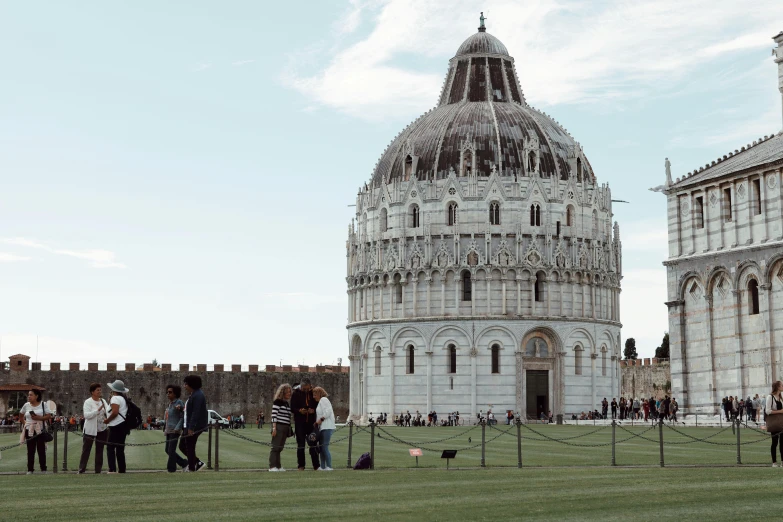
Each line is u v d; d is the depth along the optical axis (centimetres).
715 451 5803
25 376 15700
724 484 3300
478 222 14588
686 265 9300
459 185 14662
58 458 5566
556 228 14750
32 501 2967
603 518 2484
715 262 9012
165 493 3200
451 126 15188
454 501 2866
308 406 4459
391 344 14900
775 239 8481
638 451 5925
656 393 16800
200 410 4350
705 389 9106
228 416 16600
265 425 15512
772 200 8550
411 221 14962
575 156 15262
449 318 14525
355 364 15812
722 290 8994
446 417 14462
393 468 4634
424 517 2525
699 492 3041
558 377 14575
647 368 16962
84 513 2669
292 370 17200
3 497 3102
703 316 9150
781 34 9731
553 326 14525
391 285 14950
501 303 14488
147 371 16262
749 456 5281
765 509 2630
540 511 2627
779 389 4459
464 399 14438
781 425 4400
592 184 15188
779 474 3772
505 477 3812
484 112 15312
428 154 15100
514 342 14425
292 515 2577
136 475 4125
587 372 14812
